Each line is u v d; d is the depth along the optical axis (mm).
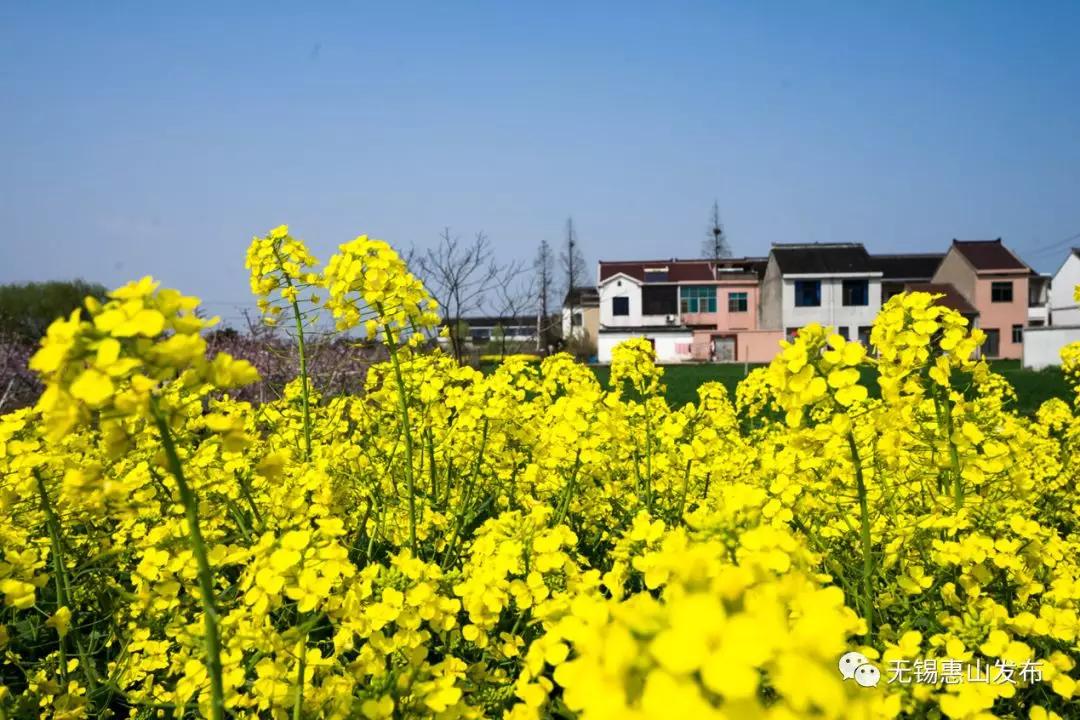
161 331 1507
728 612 1116
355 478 4184
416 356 4551
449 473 4504
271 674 2205
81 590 3496
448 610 2332
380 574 2561
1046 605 2541
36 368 1455
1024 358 30781
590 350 49969
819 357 2543
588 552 4344
